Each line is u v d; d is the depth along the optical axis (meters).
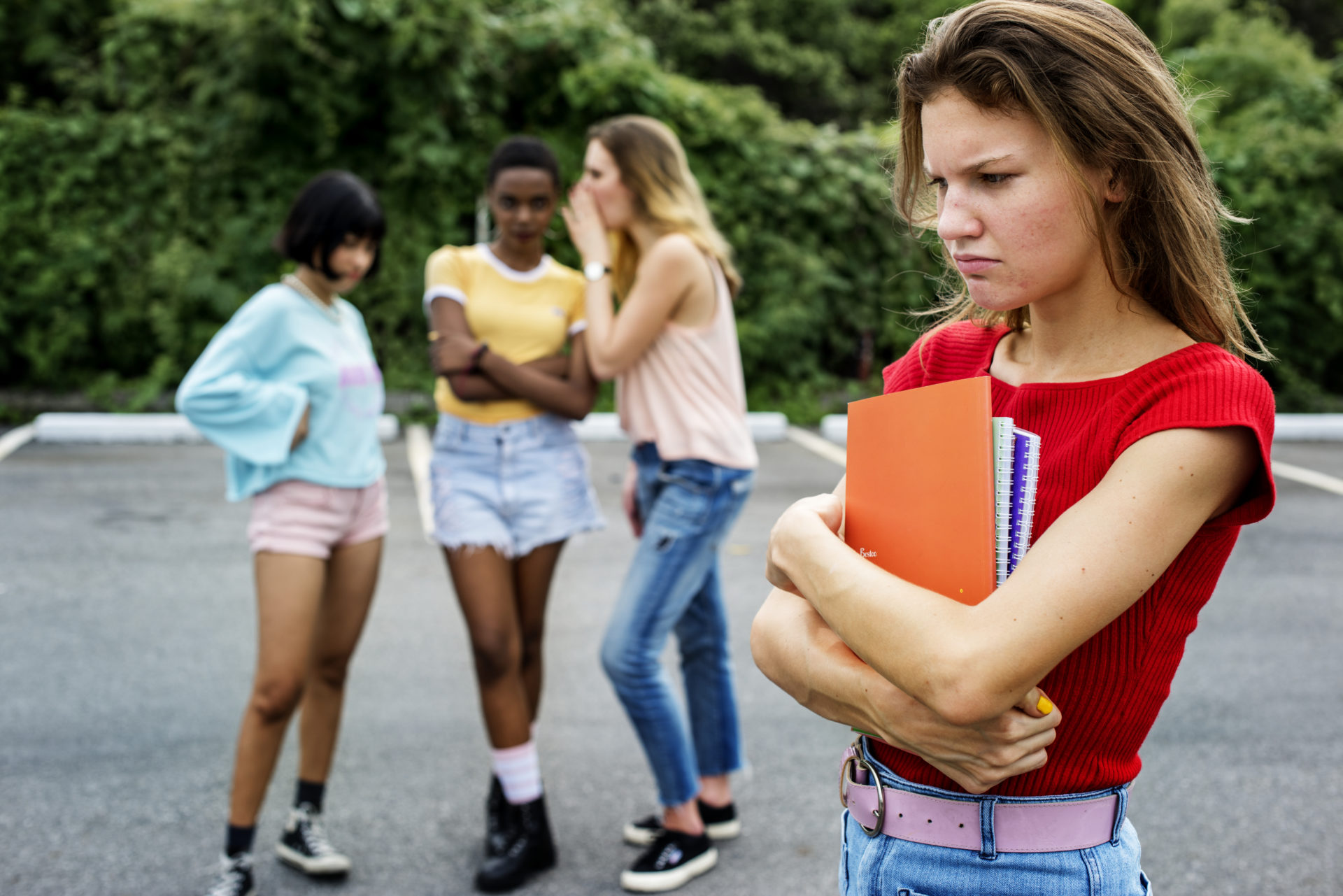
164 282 8.43
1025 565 0.88
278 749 2.43
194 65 8.68
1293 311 10.80
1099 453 0.93
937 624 0.89
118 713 3.37
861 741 1.14
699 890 2.50
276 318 2.48
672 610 2.51
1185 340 0.96
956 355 1.19
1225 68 13.34
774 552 1.08
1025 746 0.91
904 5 19.88
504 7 9.24
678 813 2.54
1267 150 10.72
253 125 8.48
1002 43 0.89
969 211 0.92
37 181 8.48
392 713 3.43
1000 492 0.93
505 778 2.56
